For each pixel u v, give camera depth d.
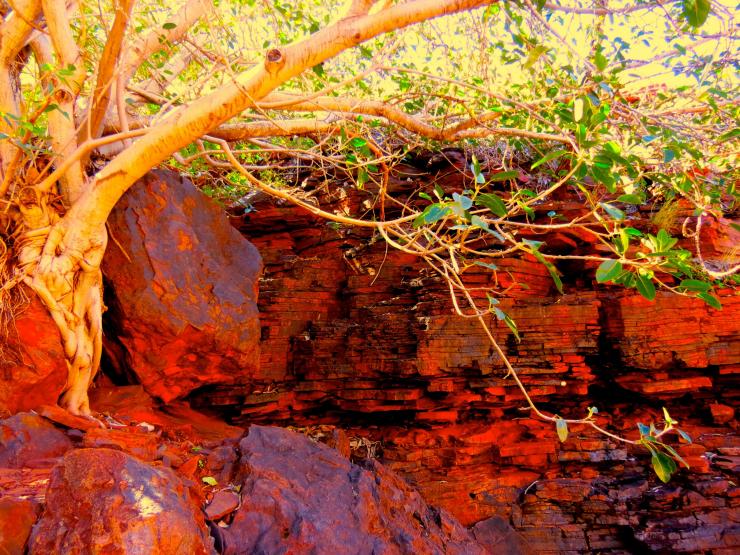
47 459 4.23
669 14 4.16
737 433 8.92
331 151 9.44
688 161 4.79
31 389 4.91
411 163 11.74
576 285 9.80
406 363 8.81
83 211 4.98
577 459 8.86
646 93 5.86
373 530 4.92
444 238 3.98
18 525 3.16
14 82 5.28
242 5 6.27
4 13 5.65
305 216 10.99
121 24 4.57
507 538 8.31
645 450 8.84
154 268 6.38
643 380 8.92
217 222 7.54
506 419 9.44
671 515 8.24
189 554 3.22
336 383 9.41
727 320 8.66
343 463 5.55
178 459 4.62
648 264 2.70
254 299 7.57
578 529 8.39
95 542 2.95
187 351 6.73
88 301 5.41
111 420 5.50
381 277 10.30
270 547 4.15
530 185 10.66
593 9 4.52
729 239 9.22
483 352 8.78
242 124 6.54
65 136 5.22
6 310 4.87
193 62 7.64
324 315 10.27
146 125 6.79
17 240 5.09
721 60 5.21
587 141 2.83
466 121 6.18
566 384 8.92
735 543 8.03
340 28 3.68
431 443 9.16
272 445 5.38
